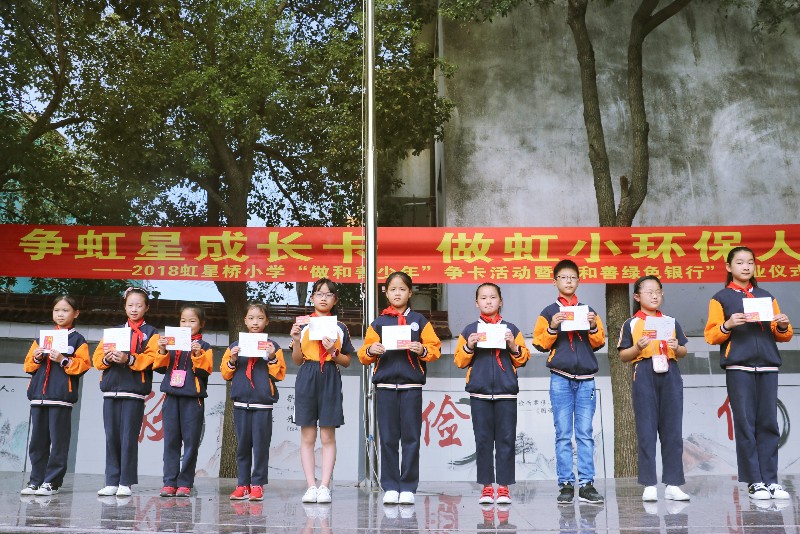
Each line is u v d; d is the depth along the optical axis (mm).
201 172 10367
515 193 11922
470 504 5180
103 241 9797
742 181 12164
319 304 5586
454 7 10516
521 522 4137
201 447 10820
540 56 12406
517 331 5473
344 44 10547
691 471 10906
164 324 11312
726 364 5355
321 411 5449
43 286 11914
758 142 12312
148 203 11242
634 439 9188
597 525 3977
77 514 4473
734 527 3793
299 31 12195
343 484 8125
